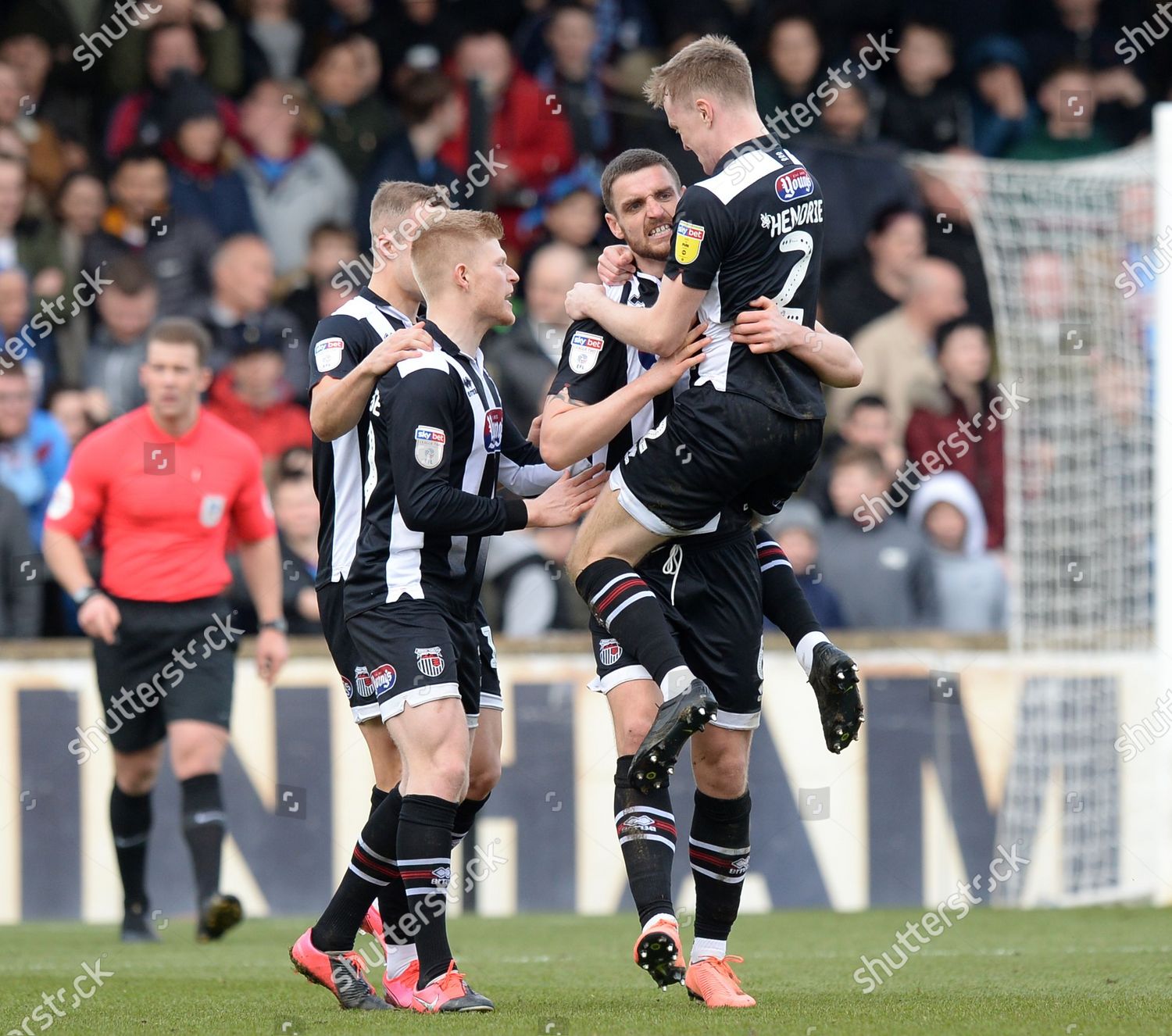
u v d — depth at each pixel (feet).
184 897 76.89
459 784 42.63
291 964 58.29
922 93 113.80
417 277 44.47
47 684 76.84
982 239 95.45
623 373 44.27
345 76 103.60
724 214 41.37
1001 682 81.05
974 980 51.16
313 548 83.66
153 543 65.67
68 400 90.02
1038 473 91.45
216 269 95.66
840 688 42.80
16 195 95.71
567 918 76.54
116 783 67.15
